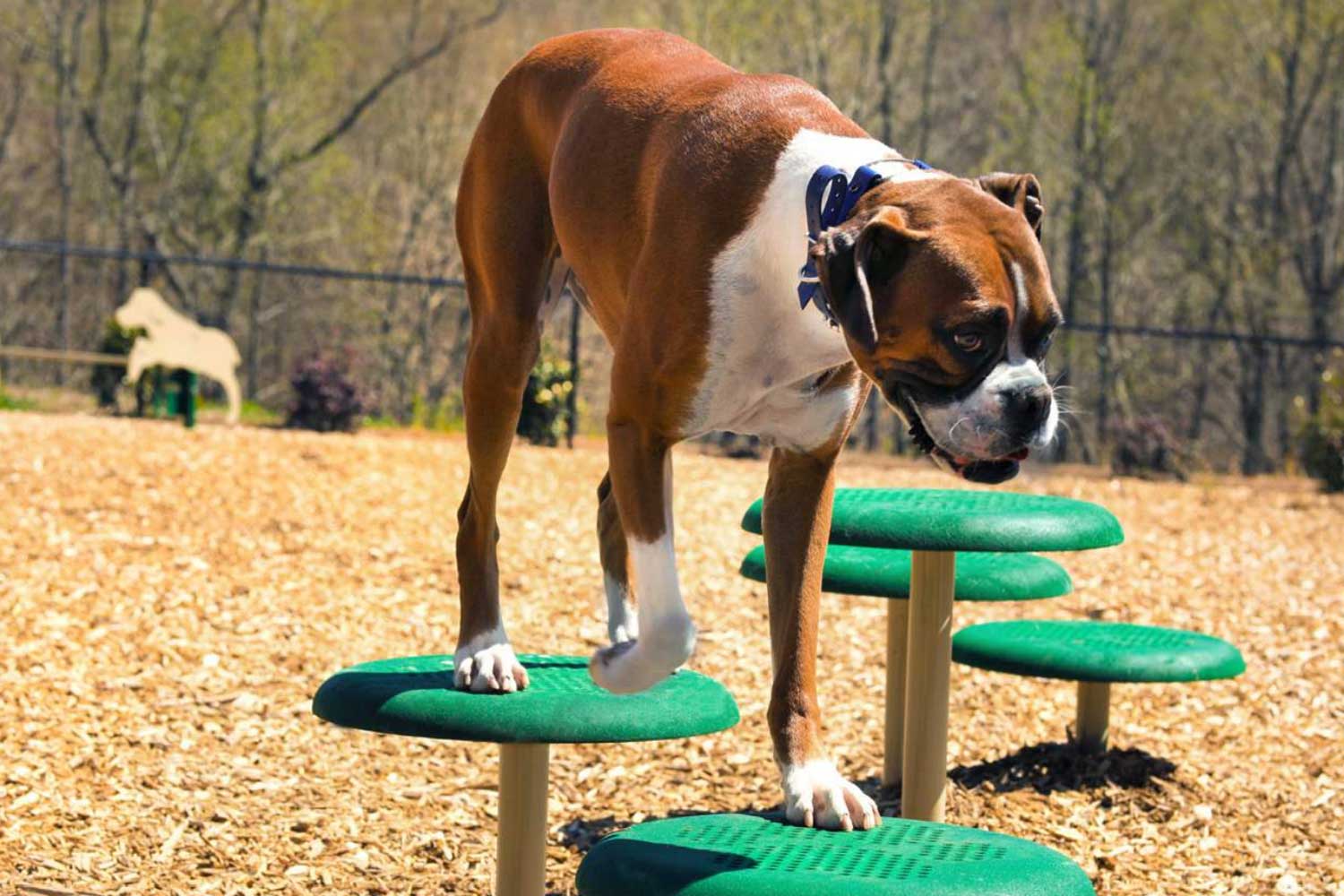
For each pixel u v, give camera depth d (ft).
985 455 7.79
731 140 9.21
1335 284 88.53
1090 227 93.30
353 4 97.35
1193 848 14.93
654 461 9.42
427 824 14.97
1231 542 32.73
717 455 51.85
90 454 32.58
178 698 18.54
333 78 95.09
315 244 97.25
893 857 8.63
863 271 7.74
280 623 22.07
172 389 46.93
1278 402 93.81
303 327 99.96
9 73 99.14
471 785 16.24
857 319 7.72
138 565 24.34
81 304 99.76
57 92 94.84
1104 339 75.97
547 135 11.25
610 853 8.81
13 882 12.65
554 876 13.82
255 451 35.19
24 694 17.95
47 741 16.49
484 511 11.29
